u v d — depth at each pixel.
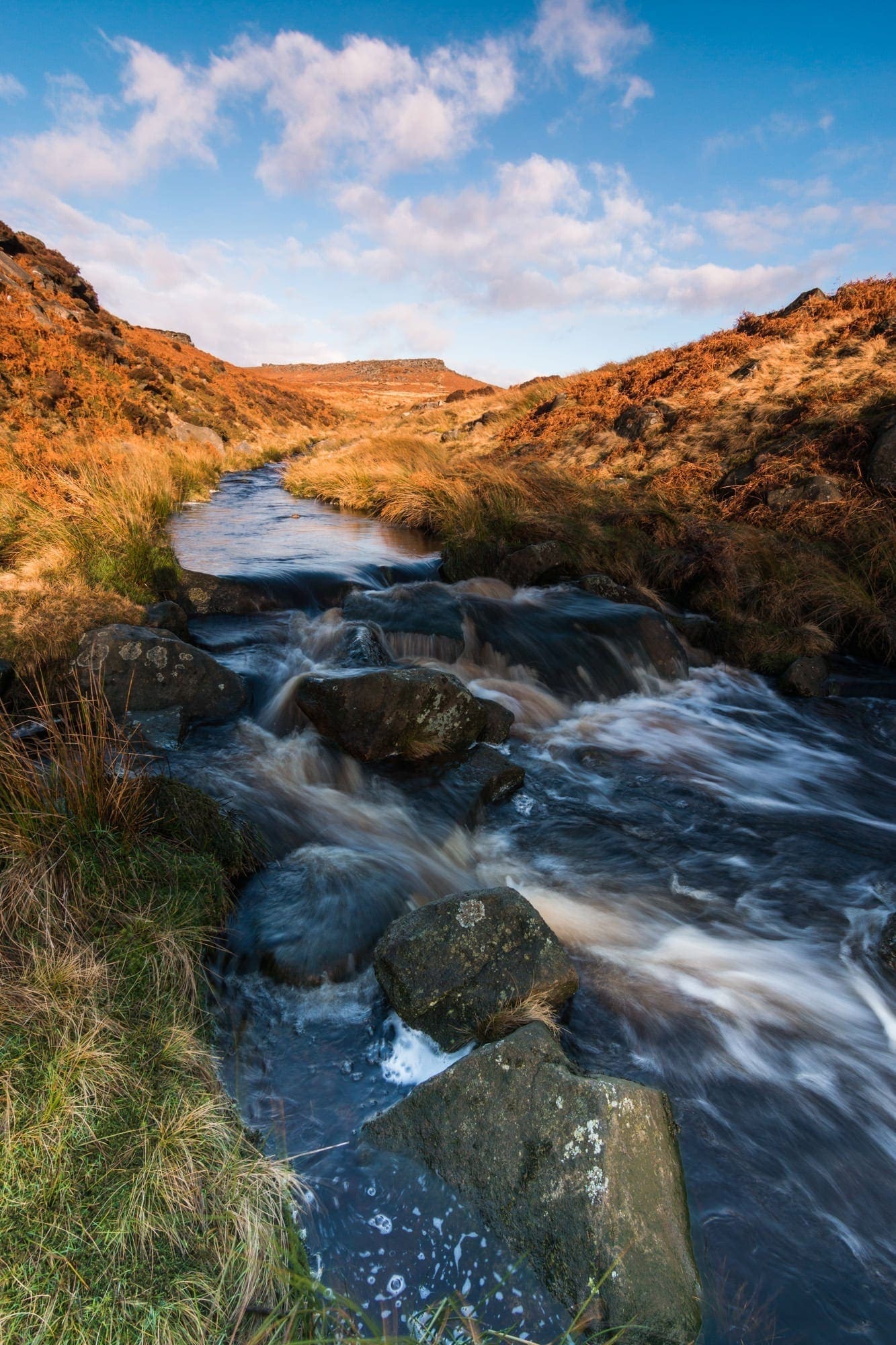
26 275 28.33
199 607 7.26
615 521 10.62
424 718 4.96
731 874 4.21
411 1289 1.97
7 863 2.90
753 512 10.42
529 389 25.92
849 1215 2.28
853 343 14.96
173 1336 1.67
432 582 8.27
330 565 9.02
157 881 3.11
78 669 4.81
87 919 2.81
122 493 9.30
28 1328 1.62
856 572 8.59
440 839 4.24
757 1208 2.27
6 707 4.66
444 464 15.23
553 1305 1.92
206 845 3.54
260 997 3.02
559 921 3.61
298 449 31.05
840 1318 1.97
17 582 6.10
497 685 6.66
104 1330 1.64
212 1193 1.99
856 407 11.88
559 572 9.16
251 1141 2.31
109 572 6.56
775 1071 2.81
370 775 4.80
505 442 18.78
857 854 4.51
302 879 3.66
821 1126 2.59
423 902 3.63
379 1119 2.42
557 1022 2.93
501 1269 2.01
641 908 3.81
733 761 5.95
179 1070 2.35
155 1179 1.95
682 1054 2.85
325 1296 1.93
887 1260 2.15
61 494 8.58
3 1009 2.32
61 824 3.07
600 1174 2.04
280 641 6.80
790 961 3.45
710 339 19.16
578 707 6.75
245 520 12.27
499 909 3.00
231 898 3.42
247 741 4.97
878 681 7.37
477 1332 1.87
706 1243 2.14
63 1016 2.34
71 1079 2.13
